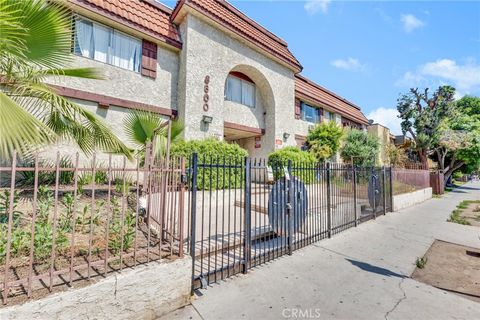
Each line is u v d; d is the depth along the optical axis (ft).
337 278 12.71
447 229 24.64
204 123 32.81
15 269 8.10
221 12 36.04
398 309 10.07
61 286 7.24
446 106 70.59
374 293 11.32
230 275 12.42
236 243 15.15
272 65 44.06
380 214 29.99
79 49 25.77
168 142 13.41
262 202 25.27
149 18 30.99
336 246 17.89
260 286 11.50
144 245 11.30
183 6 30.86
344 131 52.19
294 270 13.46
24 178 19.33
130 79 29.19
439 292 11.65
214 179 24.38
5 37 11.11
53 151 23.06
